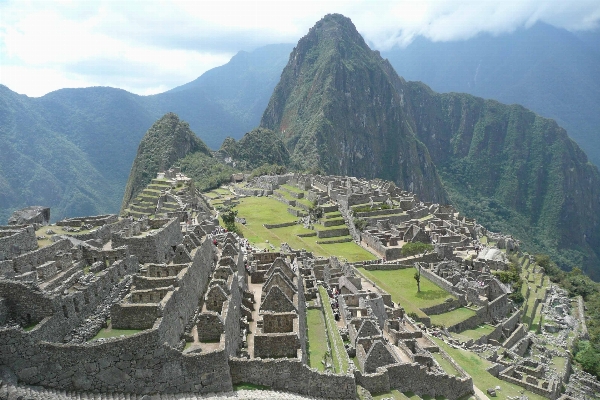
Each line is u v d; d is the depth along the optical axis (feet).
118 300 123.34
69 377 98.02
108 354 100.63
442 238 408.26
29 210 221.05
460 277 309.01
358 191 551.59
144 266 142.61
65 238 147.43
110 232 173.68
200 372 109.09
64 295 107.96
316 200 520.01
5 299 101.04
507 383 200.23
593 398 237.86
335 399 126.31
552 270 490.90
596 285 463.83
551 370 246.68
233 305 138.62
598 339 327.26
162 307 111.45
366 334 168.25
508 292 336.49
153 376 104.63
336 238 427.33
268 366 119.85
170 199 390.42
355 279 233.55
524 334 297.33
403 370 155.94
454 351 222.69
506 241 517.96
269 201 589.73
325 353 146.20
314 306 189.37
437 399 164.55
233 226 351.05
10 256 128.47
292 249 315.99
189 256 149.18
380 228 431.84
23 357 94.43
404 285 310.45
